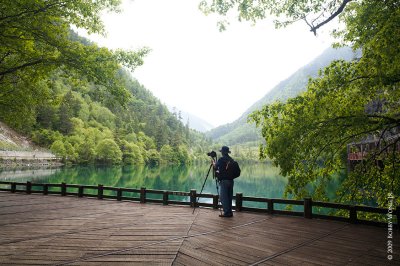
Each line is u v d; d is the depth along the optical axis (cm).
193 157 14575
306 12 637
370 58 616
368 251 455
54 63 945
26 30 855
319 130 677
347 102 718
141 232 562
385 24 550
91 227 605
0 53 1043
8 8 779
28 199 1009
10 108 1263
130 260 403
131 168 8150
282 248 469
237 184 4756
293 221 677
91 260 402
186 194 882
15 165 5594
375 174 779
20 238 516
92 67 932
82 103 12212
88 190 3005
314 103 676
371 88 649
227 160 729
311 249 465
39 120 8831
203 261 402
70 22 995
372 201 1517
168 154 11681
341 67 662
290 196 2839
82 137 9069
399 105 732
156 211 796
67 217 710
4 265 380
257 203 2545
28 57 943
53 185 1109
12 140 7431
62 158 7312
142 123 14275
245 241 506
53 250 446
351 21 684
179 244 483
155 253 435
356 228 612
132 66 1020
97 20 992
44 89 1280
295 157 691
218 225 629
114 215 737
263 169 10594
